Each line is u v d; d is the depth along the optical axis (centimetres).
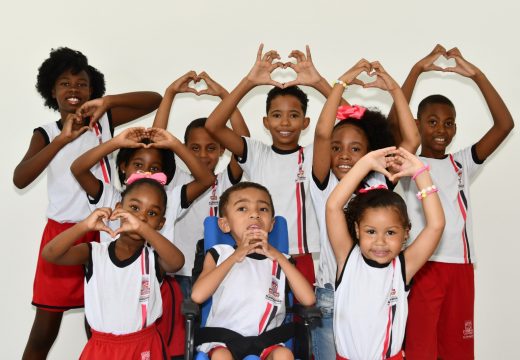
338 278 256
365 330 249
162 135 293
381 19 404
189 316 233
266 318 256
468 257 332
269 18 402
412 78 354
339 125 296
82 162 286
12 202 387
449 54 350
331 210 252
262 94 407
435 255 326
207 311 262
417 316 325
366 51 404
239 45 401
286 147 332
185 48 398
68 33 389
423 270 325
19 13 385
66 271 316
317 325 283
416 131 289
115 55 394
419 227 338
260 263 267
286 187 325
